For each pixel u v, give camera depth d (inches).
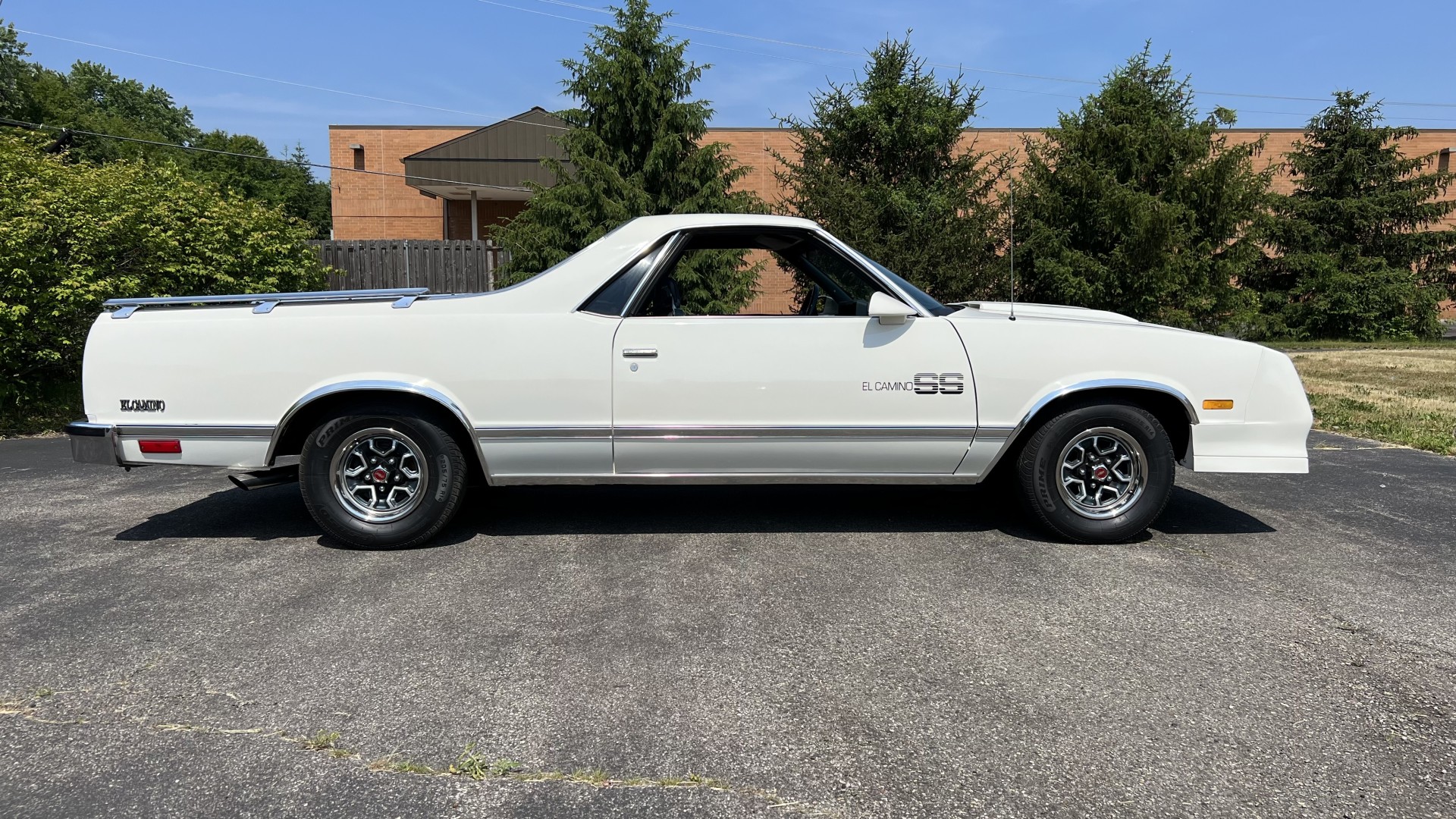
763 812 83.2
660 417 164.1
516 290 166.6
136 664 115.5
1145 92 588.1
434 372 161.2
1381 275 814.5
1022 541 171.5
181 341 162.2
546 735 97.4
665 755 93.3
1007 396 164.9
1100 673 112.7
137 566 156.4
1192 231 560.4
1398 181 859.4
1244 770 90.0
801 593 142.3
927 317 165.6
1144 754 93.3
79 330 342.0
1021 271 593.3
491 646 121.3
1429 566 155.9
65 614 133.0
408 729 98.7
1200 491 215.5
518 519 189.8
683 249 170.2
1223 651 119.3
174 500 209.0
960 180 567.2
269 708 103.4
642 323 163.6
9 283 313.0
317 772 90.1
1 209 313.7
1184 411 169.2
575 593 142.6
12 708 103.7
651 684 109.8
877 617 132.1
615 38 507.2
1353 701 104.8
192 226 359.3
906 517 189.9
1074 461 169.9
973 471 169.8
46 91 1822.1
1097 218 562.9
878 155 565.6
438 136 1035.9
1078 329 165.5
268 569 155.3
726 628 127.8
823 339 163.9
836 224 517.0
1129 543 170.9
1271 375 166.4
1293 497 209.0
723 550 166.1
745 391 163.5
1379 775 89.1
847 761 92.0
